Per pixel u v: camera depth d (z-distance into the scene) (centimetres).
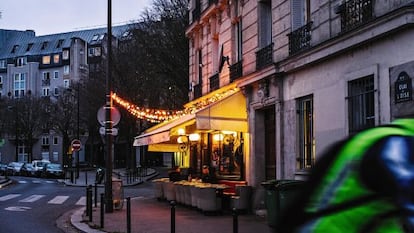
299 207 179
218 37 2070
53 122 7294
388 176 165
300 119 1354
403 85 913
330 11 1171
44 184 3875
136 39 4325
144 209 1733
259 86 1564
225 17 1931
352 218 170
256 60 1606
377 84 992
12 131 7538
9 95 9325
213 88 2052
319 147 1221
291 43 1370
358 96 1082
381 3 973
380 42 986
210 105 1612
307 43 1288
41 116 7525
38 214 1756
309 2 1332
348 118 1096
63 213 1791
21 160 9275
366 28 988
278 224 186
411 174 164
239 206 1505
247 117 1652
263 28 1591
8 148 9275
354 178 171
